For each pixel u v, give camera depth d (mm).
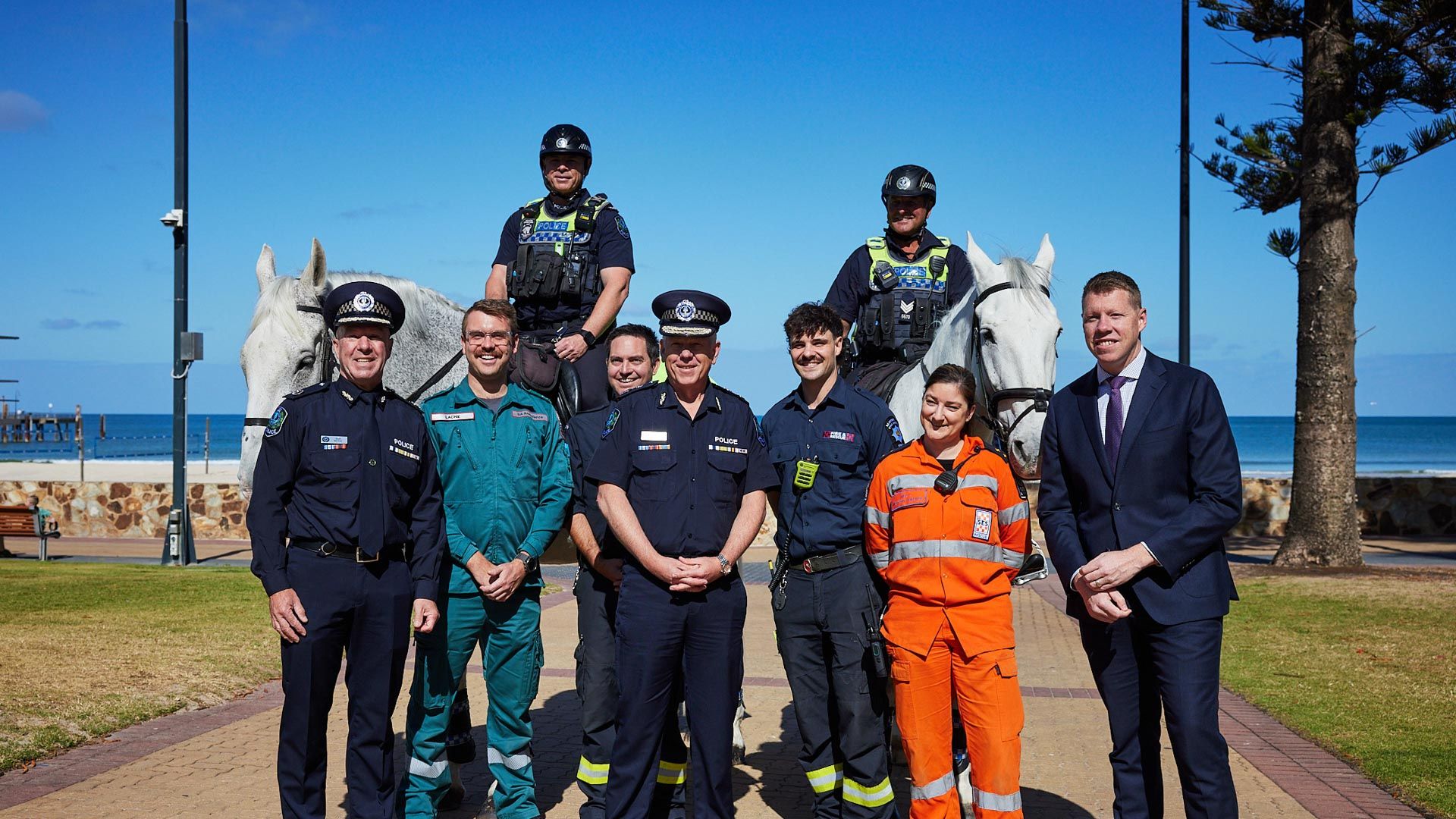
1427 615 10750
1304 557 15492
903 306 6188
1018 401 5367
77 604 10898
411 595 4324
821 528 4367
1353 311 15430
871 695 4336
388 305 4297
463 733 5180
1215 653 3770
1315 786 5324
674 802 4820
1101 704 7379
